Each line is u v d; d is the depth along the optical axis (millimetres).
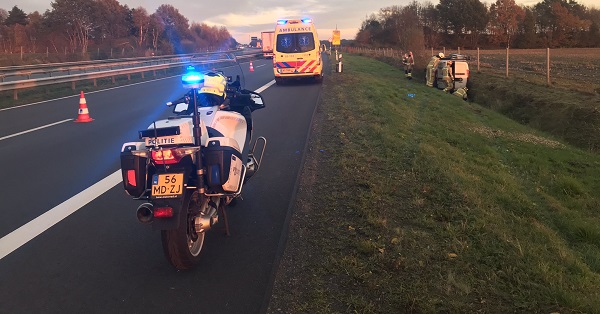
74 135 9828
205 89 4613
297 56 19500
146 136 3676
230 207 5324
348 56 53594
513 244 4082
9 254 4250
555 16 86375
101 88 20562
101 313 3314
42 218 5113
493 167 8555
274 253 4195
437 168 6574
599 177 9398
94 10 66750
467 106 18000
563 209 6473
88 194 5918
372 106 12844
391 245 4094
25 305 3418
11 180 6547
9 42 57469
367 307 3172
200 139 3746
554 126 14914
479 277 3537
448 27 92062
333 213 4930
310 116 11383
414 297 3246
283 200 5531
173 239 3623
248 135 5570
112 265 4047
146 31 73562
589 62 35500
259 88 18766
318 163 6988
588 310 3121
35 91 18891
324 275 3660
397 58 41125
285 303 3316
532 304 3166
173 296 3527
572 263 3965
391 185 5742
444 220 4699
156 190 3557
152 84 22359
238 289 3609
